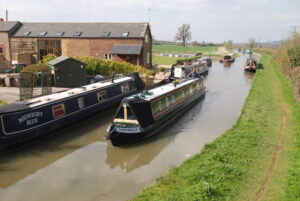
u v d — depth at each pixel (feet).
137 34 119.14
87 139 49.06
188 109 68.44
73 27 128.36
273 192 28.53
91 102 58.29
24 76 68.64
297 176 30.94
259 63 180.55
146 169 38.06
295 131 47.62
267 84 100.83
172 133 51.62
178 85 67.72
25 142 43.68
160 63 167.94
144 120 47.32
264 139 44.52
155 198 27.99
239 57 279.28
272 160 36.52
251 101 72.13
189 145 45.96
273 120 55.21
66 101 52.29
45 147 45.11
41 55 128.36
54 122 48.65
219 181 30.55
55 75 78.84
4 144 40.63
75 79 82.02
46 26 131.13
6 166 38.68
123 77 75.41
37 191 32.65
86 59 95.55
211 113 64.90
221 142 43.27
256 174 32.55
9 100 61.72
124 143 45.78
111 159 41.39
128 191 32.35
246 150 39.78
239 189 29.19
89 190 32.73
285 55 115.24
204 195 27.66
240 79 119.55
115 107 66.23
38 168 38.47
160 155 42.37
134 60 118.32
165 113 55.06
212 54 291.99
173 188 30.09
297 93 69.82
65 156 42.27
